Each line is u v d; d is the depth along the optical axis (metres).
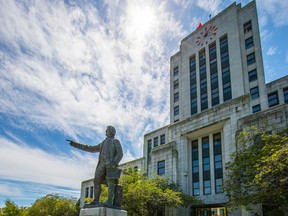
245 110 25.77
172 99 52.25
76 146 8.98
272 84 41.62
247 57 42.44
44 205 47.91
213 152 28.92
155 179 28.58
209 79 45.78
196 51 50.03
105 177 8.48
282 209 16.44
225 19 46.78
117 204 8.26
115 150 8.69
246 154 19.19
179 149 31.31
